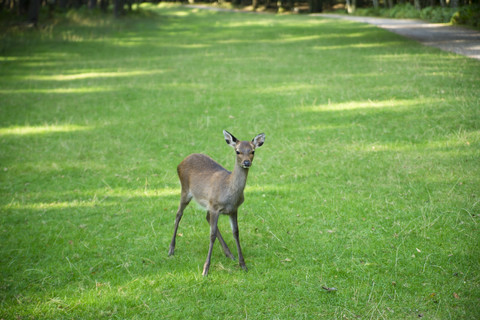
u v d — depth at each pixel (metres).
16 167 9.42
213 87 16.16
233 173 5.21
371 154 9.26
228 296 4.97
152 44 28.52
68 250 6.15
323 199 7.45
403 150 9.29
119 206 7.60
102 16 43.91
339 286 5.09
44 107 14.13
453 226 6.21
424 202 7.02
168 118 12.59
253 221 6.87
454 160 8.49
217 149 10.02
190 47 27.02
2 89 16.62
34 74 19.44
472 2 37.34
